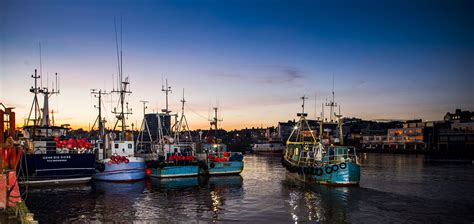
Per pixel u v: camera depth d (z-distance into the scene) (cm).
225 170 4691
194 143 5194
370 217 2359
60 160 3512
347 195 3095
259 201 2880
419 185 3838
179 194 3203
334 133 11181
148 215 2406
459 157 9650
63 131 4334
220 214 2448
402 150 12069
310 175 3841
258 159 9281
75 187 3488
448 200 2920
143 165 4022
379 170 5797
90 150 4278
